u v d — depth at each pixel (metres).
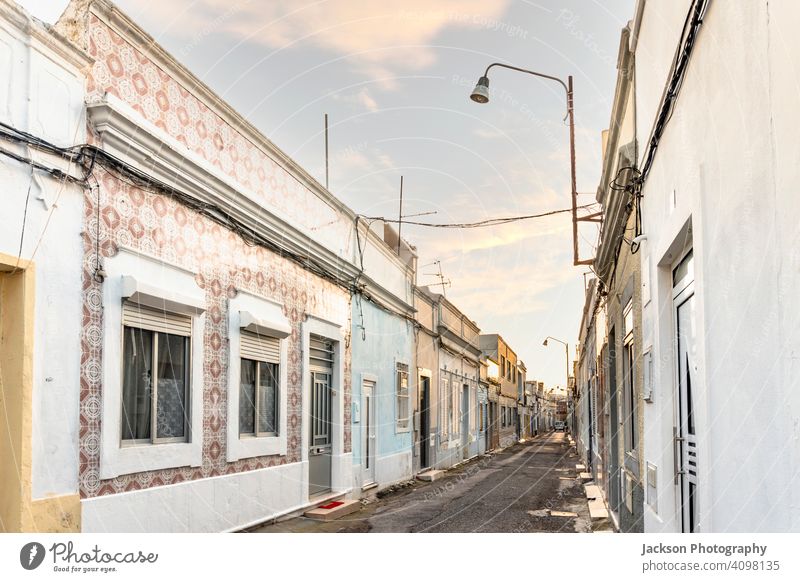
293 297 9.33
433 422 18.47
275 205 8.75
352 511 10.06
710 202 3.30
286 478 8.84
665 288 4.95
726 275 3.02
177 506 6.28
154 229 6.09
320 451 10.48
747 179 2.64
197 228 6.85
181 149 6.31
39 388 4.65
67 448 4.90
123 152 5.67
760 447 2.52
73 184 5.05
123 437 5.70
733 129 2.84
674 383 4.81
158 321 6.21
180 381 6.61
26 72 4.65
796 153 2.08
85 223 5.20
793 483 2.14
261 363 8.41
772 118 2.32
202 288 6.93
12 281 4.59
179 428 6.57
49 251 4.80
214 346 7.17
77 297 5.07
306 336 9.62
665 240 4.58
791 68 2.12
